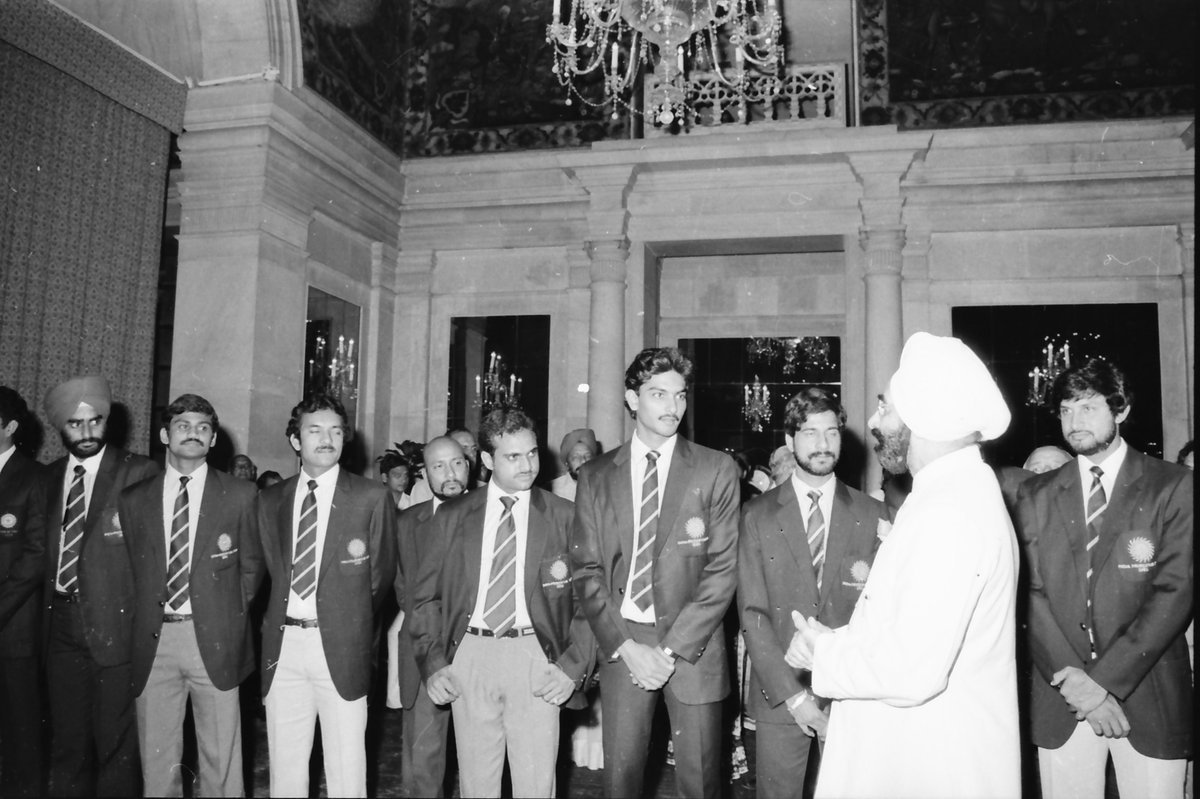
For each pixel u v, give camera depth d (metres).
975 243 8.84
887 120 9.05
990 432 2.31
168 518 3.80
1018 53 8.87
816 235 8.98
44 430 6.21
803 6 9.91
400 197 9.92
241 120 7.65
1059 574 3.18
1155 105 8.50
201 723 3.70
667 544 3.37
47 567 4.10
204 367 7.59
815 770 4.55
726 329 10.18
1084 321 8.62
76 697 4.02
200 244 7.73
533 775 3.38
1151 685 2.96
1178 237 8.35
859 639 2.21
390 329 9.88
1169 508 3.03
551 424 9.62
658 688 3.22
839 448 3.43
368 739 5.40
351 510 3.72
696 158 8.83
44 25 6.14
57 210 6.37
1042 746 3.19
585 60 9.74
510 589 3.47
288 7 7.87
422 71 10.16
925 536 2.14
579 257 9.64
